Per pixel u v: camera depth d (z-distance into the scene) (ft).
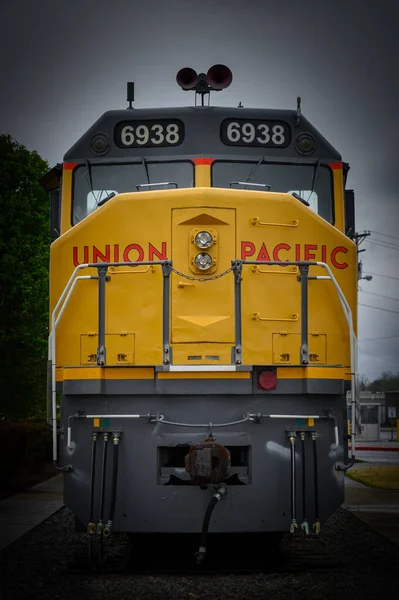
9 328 58.90
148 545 31.68
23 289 58.59
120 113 30.35
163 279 26.71
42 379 60.90
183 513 25.59
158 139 30.14
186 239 27.27
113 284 27.09
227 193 27.48
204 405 26.13
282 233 27.68
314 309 27.14
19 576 26.02
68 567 26.58
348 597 22.67
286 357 26.63
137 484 25.89
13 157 60.23
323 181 30.25
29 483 57.47
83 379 26.37
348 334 27.71
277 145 30.22
